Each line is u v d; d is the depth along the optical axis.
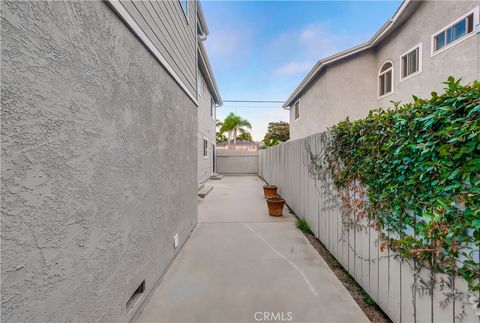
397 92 7.37
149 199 2.34
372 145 2.14
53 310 1.14
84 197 1.38
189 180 4.02
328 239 3.37
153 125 2.48
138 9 2.17
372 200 2.17
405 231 1.75
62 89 1.21
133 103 2.03
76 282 1.30
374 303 2.22
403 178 1.72
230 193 8.53
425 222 1.55
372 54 8.39
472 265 1.25
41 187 1.08
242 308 2.14
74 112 1.30
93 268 1.45
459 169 1.28
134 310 1.99
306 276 2.70
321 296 2.31
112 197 1.68
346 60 8.33
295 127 12.77
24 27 1.00
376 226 2.14
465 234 1.27
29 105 1.02
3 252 0.92
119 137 1.79
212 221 4.94
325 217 3.48
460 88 1.29
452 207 1.32
